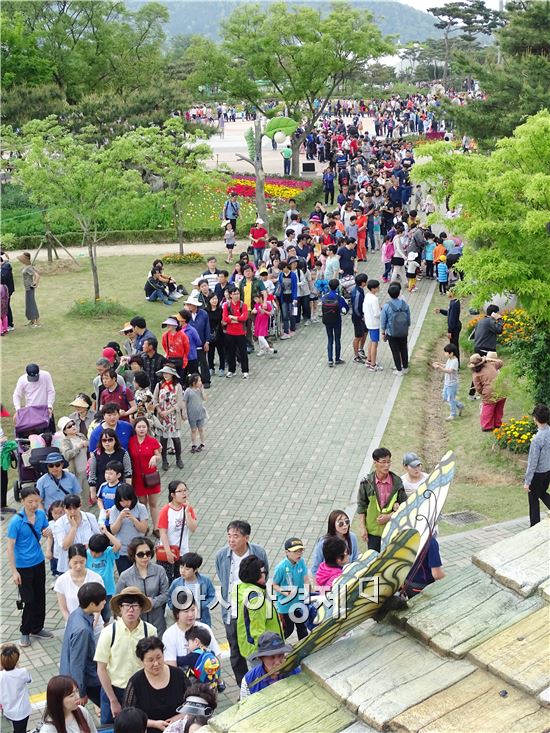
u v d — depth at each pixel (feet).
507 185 50.65
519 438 53.16
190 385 54.70
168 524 37.68
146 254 110.52
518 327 67.97
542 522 13.09
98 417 46.16
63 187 81.97
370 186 118.52
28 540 36.52
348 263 85.46
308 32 142.51
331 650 11.61
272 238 87.30
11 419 60.80
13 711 29.04
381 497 35.45
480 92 109.29
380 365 71.20
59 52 172.86
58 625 39.11
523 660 10.70
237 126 250.37
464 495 49.75
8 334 78.74
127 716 20.81
